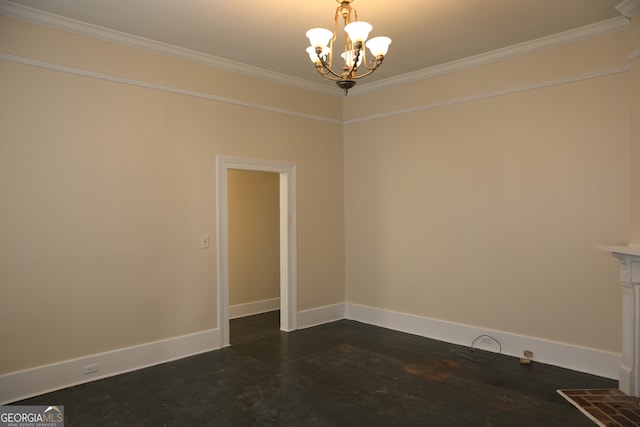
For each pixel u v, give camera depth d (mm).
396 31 3689
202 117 4266
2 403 3125
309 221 5230
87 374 3529
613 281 3545
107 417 2945
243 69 4527
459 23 3537
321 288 5363
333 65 4547
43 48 3342
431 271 4742
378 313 5246
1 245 3158
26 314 3264
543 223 3926
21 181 3244
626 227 3480
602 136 3596
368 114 5340
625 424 2787
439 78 4645
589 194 3666
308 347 4422
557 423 2844
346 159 5613
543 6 3252
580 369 3697
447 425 2832
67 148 3457
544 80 3902
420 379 3578
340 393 3316
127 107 3781
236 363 3961
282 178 5039
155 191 3945
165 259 4004
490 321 4273
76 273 3496
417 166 4859
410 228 4934
